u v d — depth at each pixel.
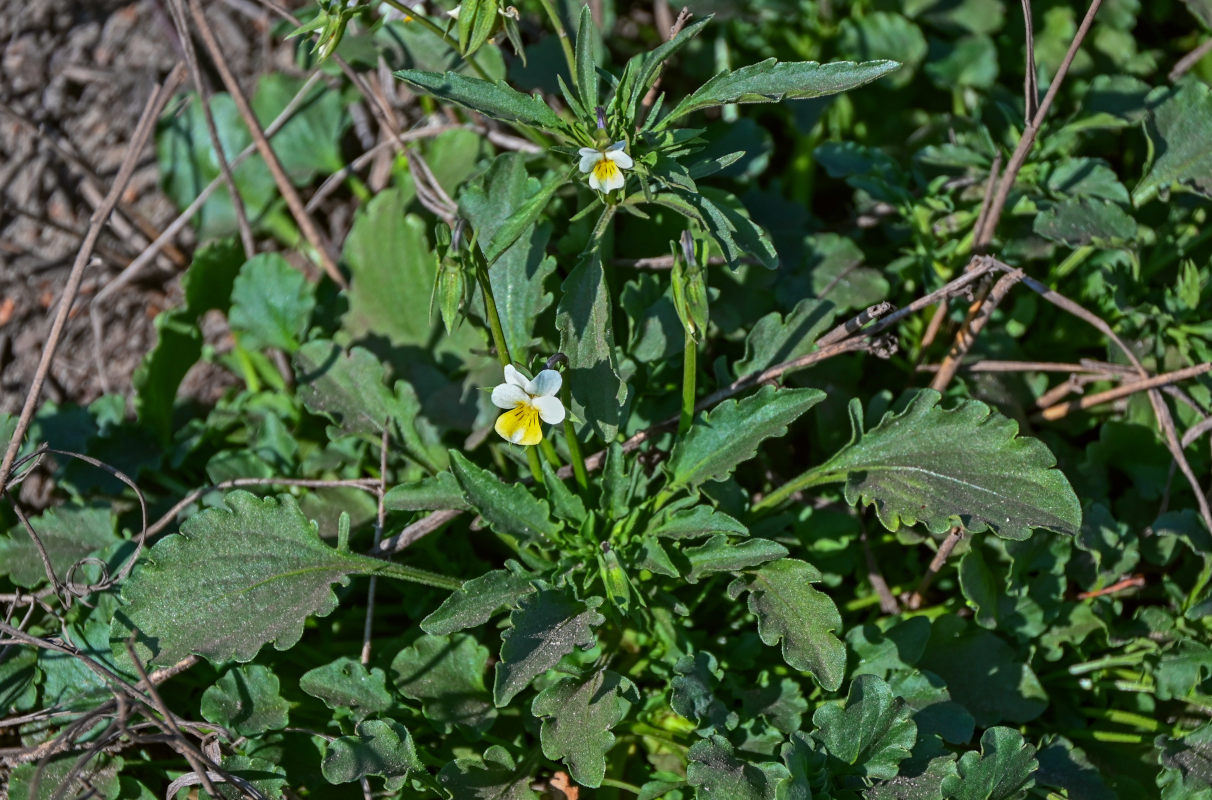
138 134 0.74
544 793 0.71
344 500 0.73
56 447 0.75
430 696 0.70
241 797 0.69
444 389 0.75
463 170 0.76
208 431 0.76
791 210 0.76
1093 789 0.70
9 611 0.71
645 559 0.71
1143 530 0.74
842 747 0.69
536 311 0.73
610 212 0.69
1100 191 0.74
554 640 0.69
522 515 0.71
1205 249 0.76
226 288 0.77
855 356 0.75
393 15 0.77
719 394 0.72
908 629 0.71
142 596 0.70
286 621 0.70
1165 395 0.74
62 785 0.68
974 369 0.74
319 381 0.74
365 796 0.69
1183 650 0.71
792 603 0.69
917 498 0.70
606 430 0.70
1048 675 0.72
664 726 0.71
